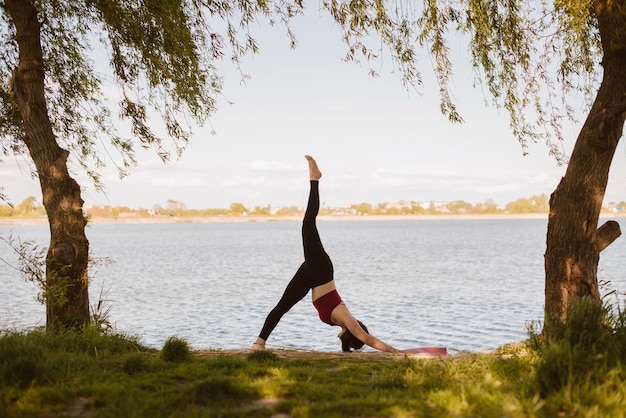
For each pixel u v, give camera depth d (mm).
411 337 15539
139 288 28812
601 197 6363
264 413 4012
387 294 25016
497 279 31188
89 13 8953
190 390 4316
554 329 5531
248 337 16000
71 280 7891
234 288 28594
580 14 6793
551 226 6488
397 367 5539
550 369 4305
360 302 22500
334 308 7578
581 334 4895
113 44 9211
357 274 34781
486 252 57531
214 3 8914
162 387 4555
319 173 7863
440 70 8523
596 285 6406
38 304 22547
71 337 6590
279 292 26703
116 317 19547
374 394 4410
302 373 5109
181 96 9016
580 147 6316
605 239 6422
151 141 9484
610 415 3734
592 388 4055
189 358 5730
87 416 3951
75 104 9523
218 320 18812
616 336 5121
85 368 5137
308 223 7723
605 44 6262
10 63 9281
